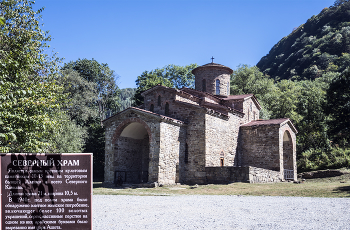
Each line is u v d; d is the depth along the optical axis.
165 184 22.70
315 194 15.74
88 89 48.44
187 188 20.52
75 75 45.44
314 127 43.25
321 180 27.00
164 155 23.03
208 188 19.50
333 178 26.69
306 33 120.69
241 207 11.66
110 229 7.82
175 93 27.00
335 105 41.06
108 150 25.56
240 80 54.88
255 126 29.56
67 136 31.66
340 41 96.44
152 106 28.59
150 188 20.75
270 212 10.44
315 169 35.25
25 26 18.28
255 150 29.28
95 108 54.66
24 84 14.62
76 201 6.07
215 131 26.33
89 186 6.13
